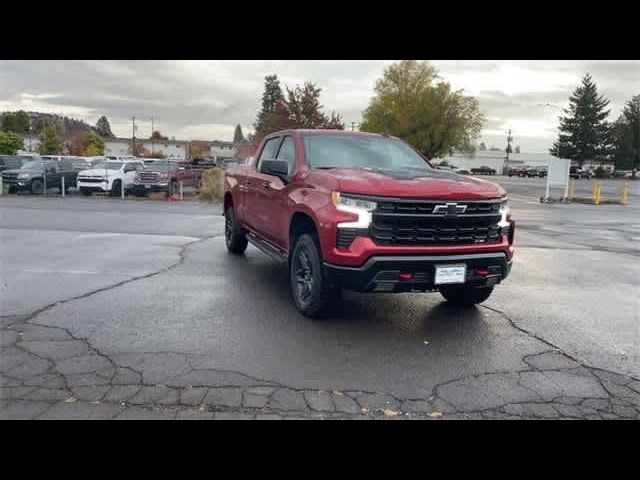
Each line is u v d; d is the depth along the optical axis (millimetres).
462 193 4395
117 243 9344
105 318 4832
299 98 30750
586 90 80812
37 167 22672
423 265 4289
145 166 22812
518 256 9359
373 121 58375
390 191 4223
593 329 4988
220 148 109875
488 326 4957
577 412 3256
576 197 29672
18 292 5715
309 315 4918
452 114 54781
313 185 4777
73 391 3305
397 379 3646
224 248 9016
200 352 4031
